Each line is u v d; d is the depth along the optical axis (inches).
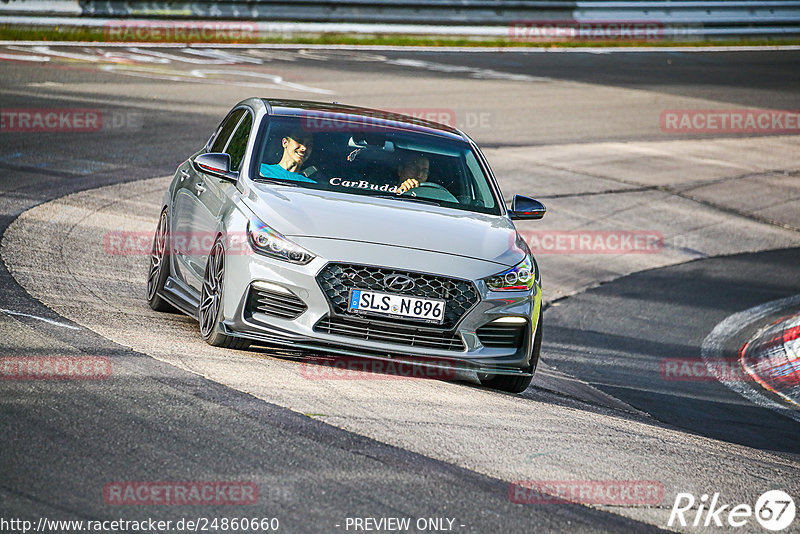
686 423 701.3
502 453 484.4
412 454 460.1
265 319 581.0
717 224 1560.0
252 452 434.3
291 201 619.2
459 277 589.6
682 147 2009.1
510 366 613.3
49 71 1839.3
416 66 2447.1
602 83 2539.4
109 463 406.3
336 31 2709.2
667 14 3324.3
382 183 665.0
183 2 2442.2
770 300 1198.9
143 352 572.7
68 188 1129.4
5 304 646.5
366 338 583.2
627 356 920.3
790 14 3543.3
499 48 2940.5
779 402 820.0
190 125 1550.2
